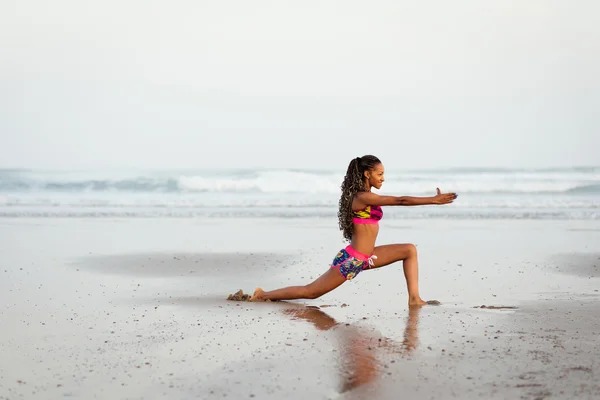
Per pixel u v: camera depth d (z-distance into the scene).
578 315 5.64
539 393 3.55
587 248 10.73
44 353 4.48
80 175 26.92
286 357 4.31
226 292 7.12
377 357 4.29
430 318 5.56
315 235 12.91
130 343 4.74
